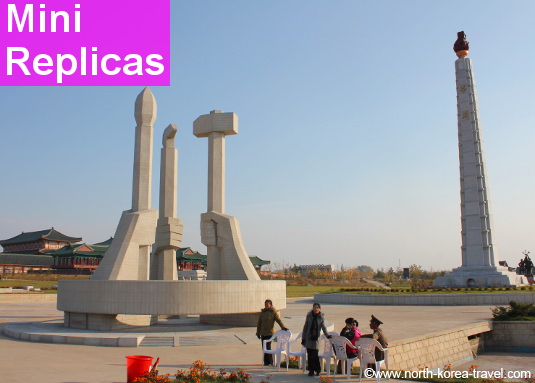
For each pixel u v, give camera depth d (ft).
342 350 36.24
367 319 84.02
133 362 31.19
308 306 120.78
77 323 62.08
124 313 58.08
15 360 40.40
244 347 50.80
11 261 268.62
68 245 276.41
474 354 70.79
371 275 469.57
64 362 39.93
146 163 70.44
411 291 141.49
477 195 158.81
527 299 116.88
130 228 66.44
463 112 165.78
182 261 285.23
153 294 58.08
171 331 59.47
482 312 96.99
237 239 74.74
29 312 97.66
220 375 34.06
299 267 494.59
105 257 65.72
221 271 74.64
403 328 68.28
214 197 76.84
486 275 150.82
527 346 74.79
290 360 42.09
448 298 123.34
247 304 62.28
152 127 71.82
